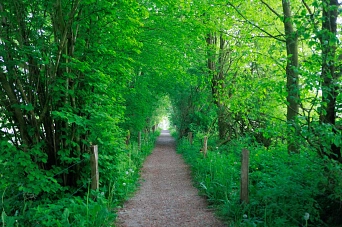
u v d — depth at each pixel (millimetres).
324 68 4914
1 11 5785
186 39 11547
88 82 6555
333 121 5211
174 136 34938
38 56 5504
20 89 5949
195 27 10844
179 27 10492
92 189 6176
